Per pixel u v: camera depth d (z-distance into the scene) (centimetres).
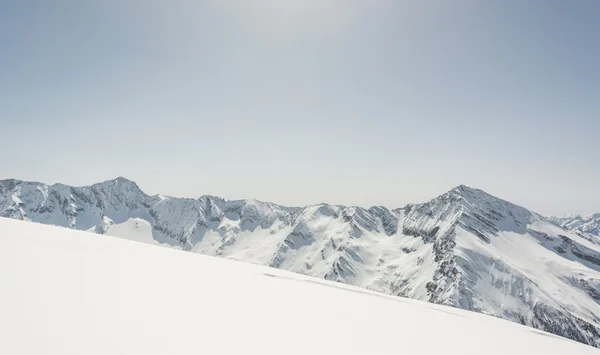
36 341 782
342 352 1150
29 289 1155
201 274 2262
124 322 1014
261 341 1093
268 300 1789
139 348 853
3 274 1291
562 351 1997
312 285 2777
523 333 2372
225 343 1010
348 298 2409
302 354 1052
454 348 1520
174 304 1337
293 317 1509
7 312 914
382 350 1269
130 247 3156
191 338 994
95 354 774
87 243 2744
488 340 1853
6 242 2053
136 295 1359
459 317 2542
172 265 2442
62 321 927
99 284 1416
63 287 1263
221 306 1457
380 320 1819
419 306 2772
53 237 2703
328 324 1499
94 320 983
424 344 1480
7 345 735
